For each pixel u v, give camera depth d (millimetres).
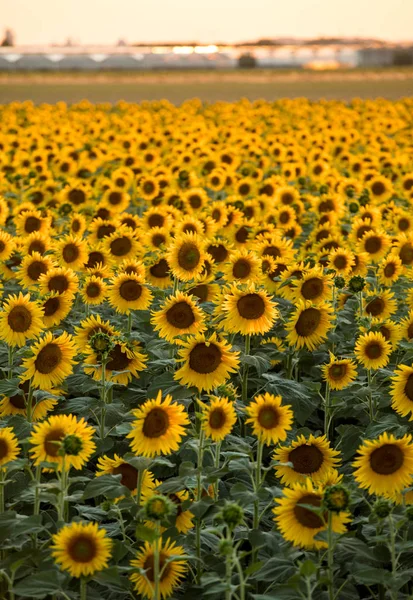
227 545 4750
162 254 9703
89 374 7742
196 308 7371
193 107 37156
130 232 10383
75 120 30250
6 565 5445
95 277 8938
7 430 5746
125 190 17141
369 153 21656
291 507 5242
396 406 6539
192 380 6559
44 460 5535
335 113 31750
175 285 8953
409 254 10641
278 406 5789
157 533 4879
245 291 7395
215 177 17547
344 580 5684
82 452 5574
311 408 7695
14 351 8281
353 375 7480
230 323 7422
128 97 52406
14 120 28969
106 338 7000
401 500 5605
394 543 5402
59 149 23328
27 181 17109
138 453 5707
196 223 10680
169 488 5621
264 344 8852
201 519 5773
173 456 7277
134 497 5988
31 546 5816
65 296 8375
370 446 5445
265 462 7480
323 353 8953
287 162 20688
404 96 51219
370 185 16656
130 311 9047
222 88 58281
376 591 6207
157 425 5707
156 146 23234
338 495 4902
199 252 8734
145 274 9586
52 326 8273
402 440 5406
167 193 14617
